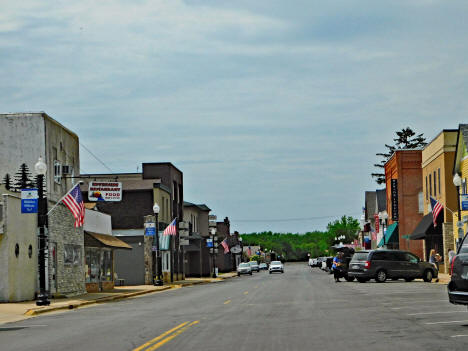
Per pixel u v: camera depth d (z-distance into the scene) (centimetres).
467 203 4203
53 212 3738
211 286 5269
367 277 4691
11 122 3753
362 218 10888
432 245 6203
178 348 1400
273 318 2038
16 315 2638
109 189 4594
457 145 5172
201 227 9756
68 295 3919
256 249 19312
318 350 1315
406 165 7444
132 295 4197
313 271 10319
